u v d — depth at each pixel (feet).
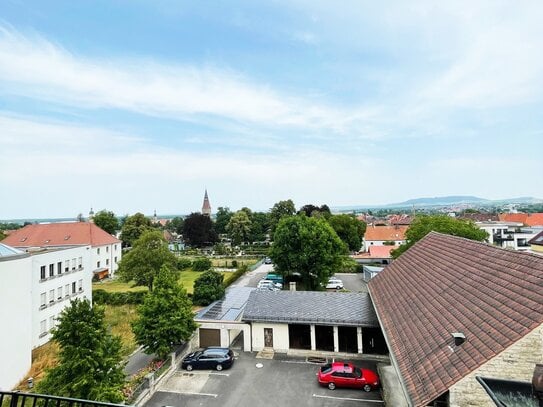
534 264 38.40
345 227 245.65
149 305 75.61
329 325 79.66
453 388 30.76
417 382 34.73
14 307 76.07
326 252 129.90
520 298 34.96
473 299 42.14
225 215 412.36
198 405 59.36
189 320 76.84
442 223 137.90
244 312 84.58
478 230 140.36
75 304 51.13
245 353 81.76
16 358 76.07
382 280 79.61
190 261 226.17
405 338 45.52
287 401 60.18
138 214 283.38
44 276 101.86
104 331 51.55
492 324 34.71
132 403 57.93
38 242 188.55
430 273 60.80
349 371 64.75
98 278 194.70
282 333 82.28
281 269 135.44
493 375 30.22
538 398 17.88
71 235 193.57
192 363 73.00
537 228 263.70
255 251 291.17
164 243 158.10
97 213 288.30
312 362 76.23
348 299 86.38
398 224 398.21
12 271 75.97
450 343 36.96
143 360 80.53
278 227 137.69
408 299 57.72
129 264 145.38
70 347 48.21
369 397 61.05
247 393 63.21
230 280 158.40
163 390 64.75
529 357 29.78
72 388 45.39
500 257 46.57
